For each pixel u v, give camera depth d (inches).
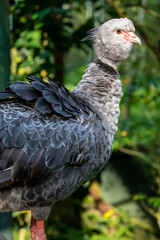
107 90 159.9
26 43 266.7
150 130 327.9
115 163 368.5
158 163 341.4
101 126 151.2
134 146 355.9
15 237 259.1
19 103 143.2
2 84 203.3
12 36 279.0
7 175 135.6
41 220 151.1
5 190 141.9
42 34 271.4
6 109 138.8
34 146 136.3
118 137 311.4
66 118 143.2
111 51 170.4
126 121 334.6
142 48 379.6
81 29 267.1
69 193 148.6
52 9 258.8
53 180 142.3
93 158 148.1
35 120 138.5
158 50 318.7
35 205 145.0
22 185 140.9
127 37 171.3
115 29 171.2
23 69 266.8
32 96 142.7
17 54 280.7
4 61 205.0
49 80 153.3
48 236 320.2
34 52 267.6
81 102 152.1
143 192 354.6
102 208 358.3
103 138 151.3
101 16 300.0
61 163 140.0
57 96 144.9
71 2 284.5
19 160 135.3
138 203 357.7
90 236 327.6
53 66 276.1
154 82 324.8
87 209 360.5
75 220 356.2
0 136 133.6
